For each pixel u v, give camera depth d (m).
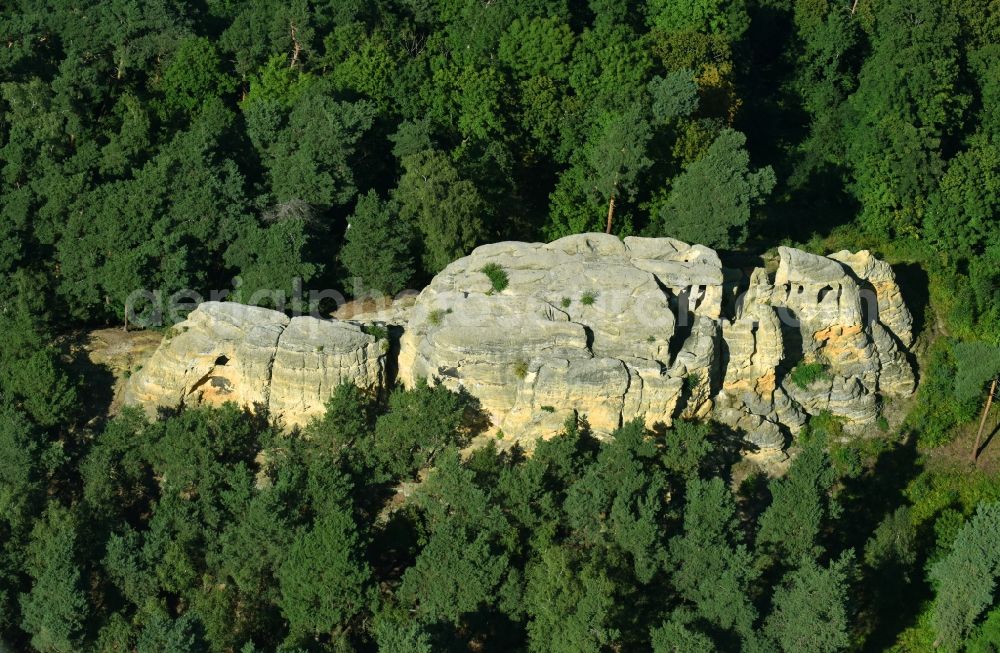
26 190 99.19
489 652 82.62
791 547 86.00
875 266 99.38
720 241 100.81
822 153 121.69
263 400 91.56
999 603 90.88
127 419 89.75
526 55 114.94
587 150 108.38
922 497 97.50
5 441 88.00
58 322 98.75
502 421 91.31
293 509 84.12
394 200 100.19
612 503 85.75
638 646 82.19
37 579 83.25
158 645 76.81
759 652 80.75
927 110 116.62
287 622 83.69
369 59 111.44
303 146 100.31
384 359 91.62
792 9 136.50
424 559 81.81
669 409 90.88
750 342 93.06
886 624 91.38
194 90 114.25
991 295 108.31
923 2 122.12
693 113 112.12
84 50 116.50
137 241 97.19
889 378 100.62
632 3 127.62
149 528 88.56
